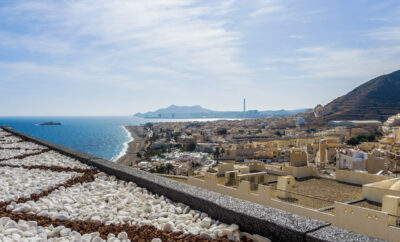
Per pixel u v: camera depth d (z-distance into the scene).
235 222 4.43
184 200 5.60
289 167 13.70
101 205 5.79
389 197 8.10
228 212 4.55
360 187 11.51
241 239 4.11
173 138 192.25
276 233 3.82
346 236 3.38
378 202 9.47
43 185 7.23
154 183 6.58
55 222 4.79
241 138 166.12
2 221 4.66
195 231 4.34
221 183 12.56
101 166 9.22
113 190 6.93
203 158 107.06
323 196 10.23
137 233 4.38
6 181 7.79
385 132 124.31
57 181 7.75
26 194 6.35
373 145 86.31
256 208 4.54
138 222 4.79
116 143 181.75
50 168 9.70
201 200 5.15
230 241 4.04
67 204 5.70
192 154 128.00
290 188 11.05
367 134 135.38
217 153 104.12
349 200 9.75
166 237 4.18
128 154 138.38
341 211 7.62
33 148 15.30
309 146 91.12
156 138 193.62
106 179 8.33
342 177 12.58
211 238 4.11
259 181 13.14
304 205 9.15
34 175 8.50
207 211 5.02
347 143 117.38
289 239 3.65
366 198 9.81
